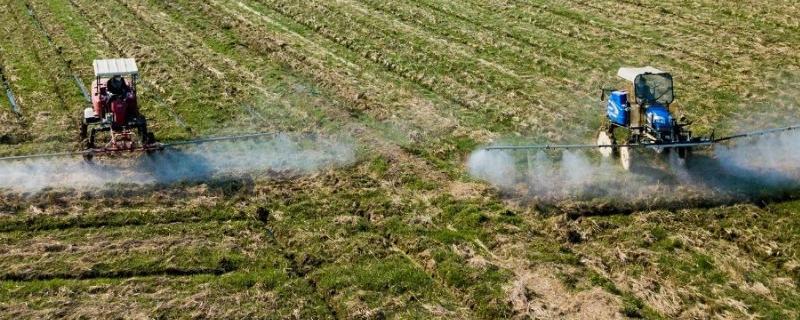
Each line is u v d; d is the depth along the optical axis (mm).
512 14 27000
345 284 11930
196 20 26594
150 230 13477
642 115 15289
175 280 12000
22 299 11500
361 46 23484
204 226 13633
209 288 11789
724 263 12258
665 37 24234
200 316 11102
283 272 12258
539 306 11242
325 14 27047
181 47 23688
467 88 20203
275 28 25688
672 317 11039
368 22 26031
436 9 27766
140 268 12289
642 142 14773
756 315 11000
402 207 14336
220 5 28562
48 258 12516
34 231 13422
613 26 25438
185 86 20391
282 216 14047
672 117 14969
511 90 20047
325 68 21703
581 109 18781
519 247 12828
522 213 14047
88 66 21781
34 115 18359
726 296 11477
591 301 11297
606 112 17125
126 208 14250
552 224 13531
